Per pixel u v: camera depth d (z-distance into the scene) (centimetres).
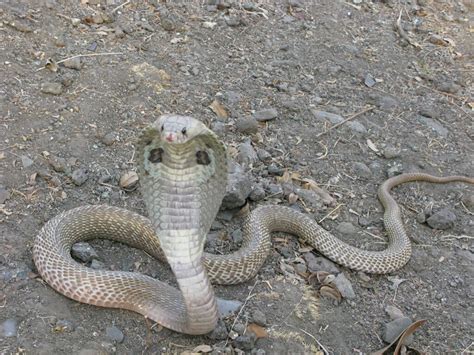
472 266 160
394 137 189
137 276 139
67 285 137
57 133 165
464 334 146
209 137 127
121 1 202
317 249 158
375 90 202
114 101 175
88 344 132
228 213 161
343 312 146
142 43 192
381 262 156
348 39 221
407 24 240
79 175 158
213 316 132
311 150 180
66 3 195
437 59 224
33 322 133
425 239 166
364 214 169
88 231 150
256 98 188
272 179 171
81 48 185
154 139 128
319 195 170
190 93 183
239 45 203
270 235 159
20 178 155
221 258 147
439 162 185
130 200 159
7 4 187
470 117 200
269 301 145
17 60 176
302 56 206
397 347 140
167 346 135
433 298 153
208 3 213
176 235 129
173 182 129
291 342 139
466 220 171
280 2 228
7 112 165
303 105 190
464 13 259
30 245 146
